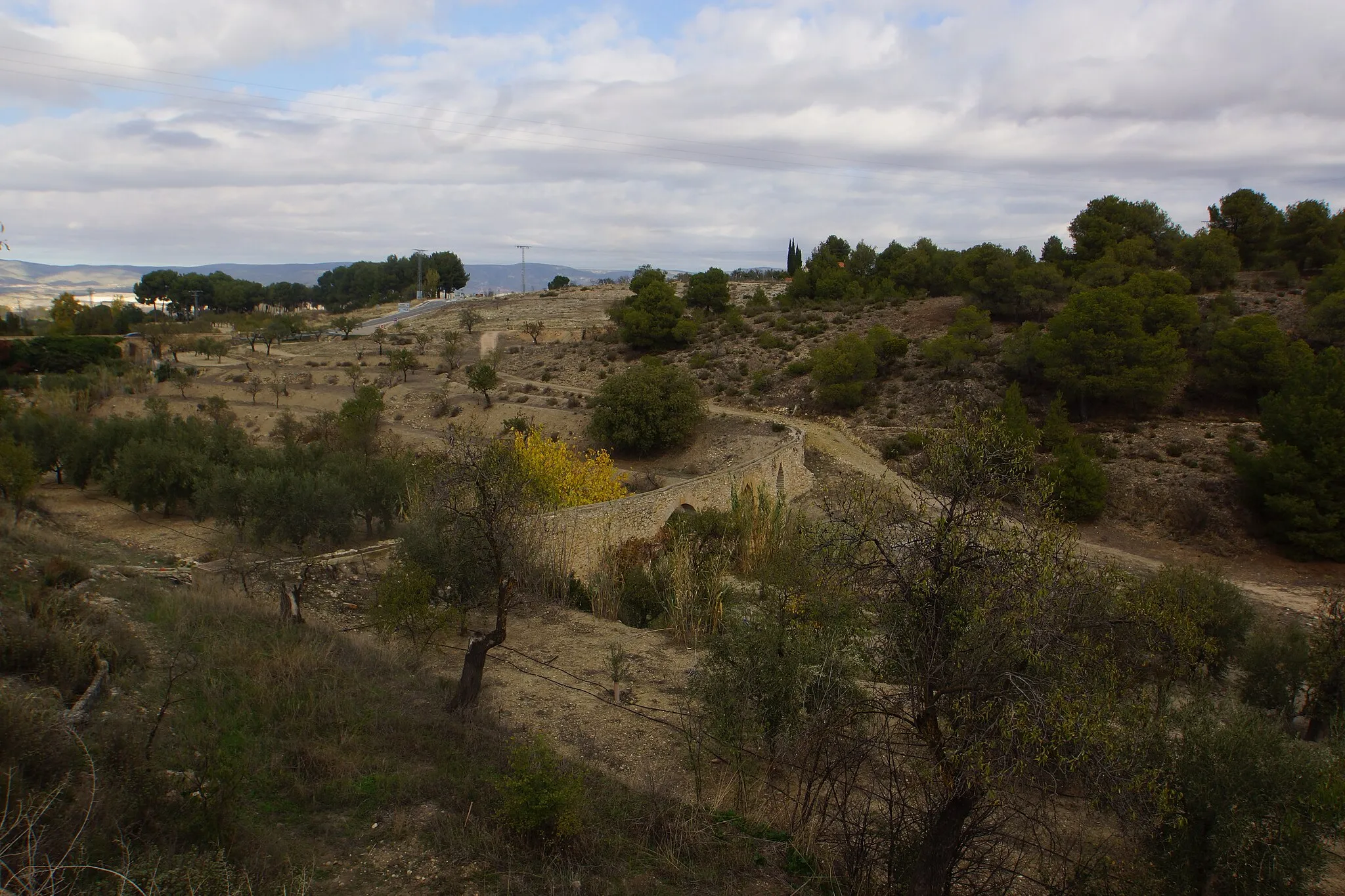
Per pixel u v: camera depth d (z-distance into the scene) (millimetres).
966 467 8398
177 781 8164
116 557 22109
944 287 85625
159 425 44000
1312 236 67625
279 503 27578
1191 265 65812
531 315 108938
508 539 13852
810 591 12000
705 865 8820
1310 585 35344
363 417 54156
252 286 151375
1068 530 8312
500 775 10141
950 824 7949
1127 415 51750
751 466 38531
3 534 19625
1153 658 9914
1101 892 8625
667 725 13492
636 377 56094
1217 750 9250
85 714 9352
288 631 14609
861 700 10367
